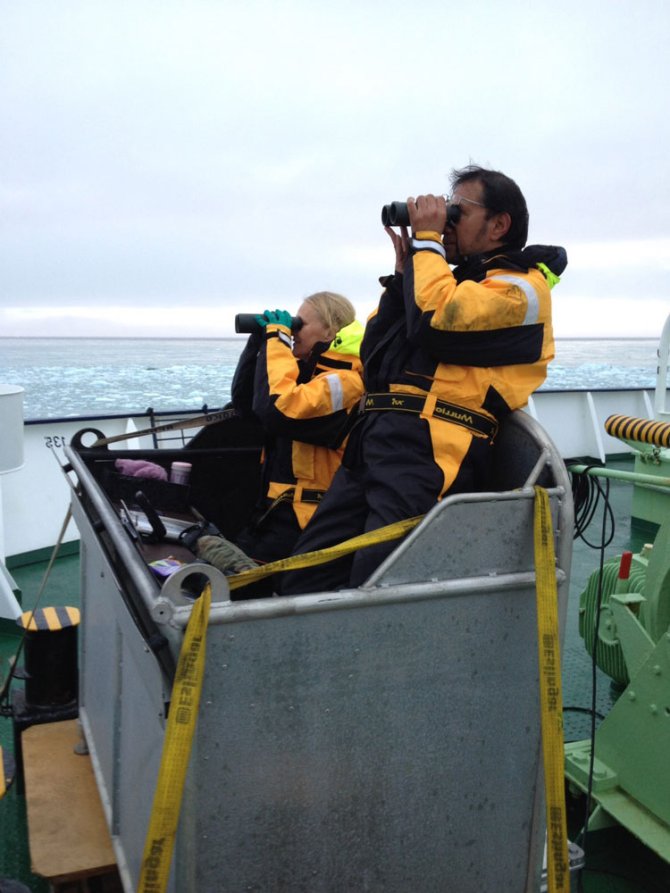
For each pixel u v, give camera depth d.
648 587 2.82
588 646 3.60
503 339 1.79
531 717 1.75
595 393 8.77
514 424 1.90
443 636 1.63
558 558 1.74
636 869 2.56
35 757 2.66
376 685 1.59
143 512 2.37
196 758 1.47
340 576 2.07
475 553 1.64
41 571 5.45
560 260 1.94
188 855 1.49
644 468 6.36
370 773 1.62
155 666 1.51
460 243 2.01
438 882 1.73
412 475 1.83
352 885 1.65
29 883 2.49
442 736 1.67
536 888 1.85
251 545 2.60
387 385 1.96
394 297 2.01
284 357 2.38
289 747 1.54
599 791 2.64
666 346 5.70
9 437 3.87
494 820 1.77
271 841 1.55
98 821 2.30
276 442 2.67
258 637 1.47
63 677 2.95
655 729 2.51
